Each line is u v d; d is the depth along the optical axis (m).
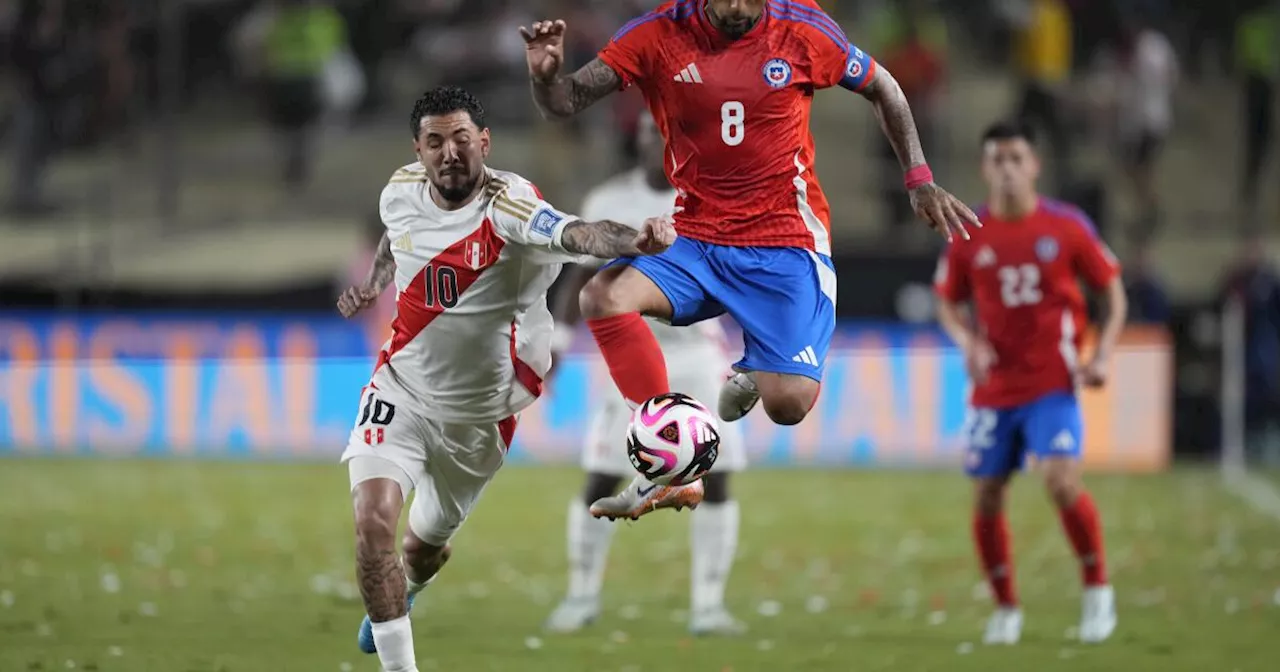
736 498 46.31
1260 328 55.25
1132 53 64.88
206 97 68.88
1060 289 28.52
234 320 54.03
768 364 19.80
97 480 47.75
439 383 20.50
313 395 53.59
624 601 32.38
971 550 38.25
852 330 53.53
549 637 28.34
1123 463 53.44
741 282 19.80
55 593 31.39
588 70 19.30
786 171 19.67
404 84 69.38
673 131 19.72
